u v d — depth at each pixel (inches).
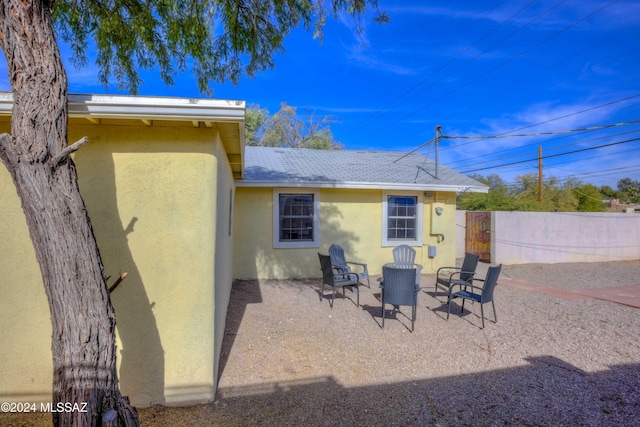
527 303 266.5
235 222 337.4
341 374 149.0
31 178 81.2
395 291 204.5
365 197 366.6
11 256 116.2
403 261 294.5
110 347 86.6
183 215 123.4
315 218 351.9
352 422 114.3
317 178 349.1
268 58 205.5
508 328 208.5
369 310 242.8
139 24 186.1
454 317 229.9
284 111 960.3
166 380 122.6
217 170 128.8
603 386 139.6
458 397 130.6
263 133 954.1
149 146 121.5
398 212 380.5
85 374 81.1
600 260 520.1
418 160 482.6
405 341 187.0
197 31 187.2
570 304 263.6
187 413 118.5
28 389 117.1
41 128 82.9
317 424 113.0
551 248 496.1
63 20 182.7
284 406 123.7
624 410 122.0
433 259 389.1
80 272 83.5
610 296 291.4
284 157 443.2
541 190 763.4
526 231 483.2
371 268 368.8
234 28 188.4
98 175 118.5
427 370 153.5
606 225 525.3
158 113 108.5
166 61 207.2
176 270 123.1
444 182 382.3
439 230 384.2
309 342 184.4
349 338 190.7
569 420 115.9
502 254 473.1
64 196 83.8
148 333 121.8
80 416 79.6
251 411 120.3
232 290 293.6
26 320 117.2
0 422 111.3
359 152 509.0
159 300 122.3
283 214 349.1
